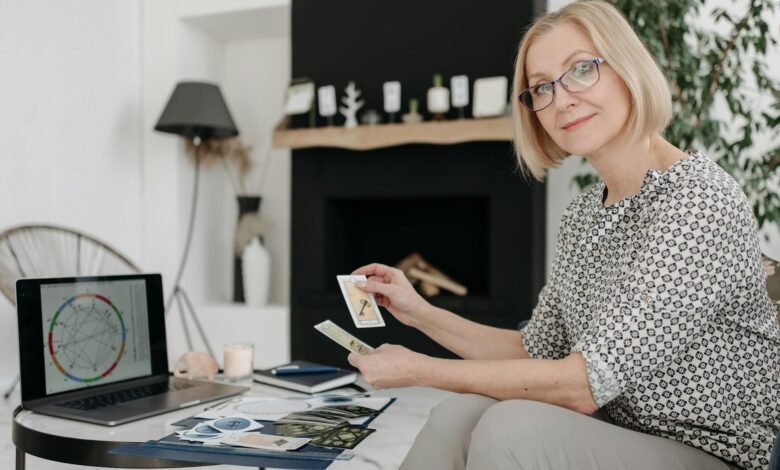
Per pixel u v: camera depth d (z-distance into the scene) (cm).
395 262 388
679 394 106
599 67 109
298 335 358
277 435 113
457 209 375
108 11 380
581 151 113
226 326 390
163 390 160
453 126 317
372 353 114
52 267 335
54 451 121
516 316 320
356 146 335
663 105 107
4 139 316
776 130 288
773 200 303
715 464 102
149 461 111
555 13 116
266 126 437
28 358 147
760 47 274
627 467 94
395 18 343
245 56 441
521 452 91
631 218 114
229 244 446
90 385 160
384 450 115
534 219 320
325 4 357
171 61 398
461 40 331
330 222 365
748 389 105
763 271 107
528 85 121
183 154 405
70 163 354
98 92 373
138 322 175
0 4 314
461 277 374
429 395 157
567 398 102
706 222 100
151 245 403
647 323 99
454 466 101
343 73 353
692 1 274
